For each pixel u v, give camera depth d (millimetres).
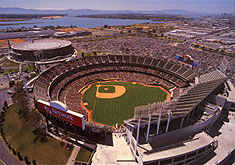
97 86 112188
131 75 126500
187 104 56562
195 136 57531
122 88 110312
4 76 125375
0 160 52719
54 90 93812
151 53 187750
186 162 52406
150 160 46125
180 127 58469
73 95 96812
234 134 67062
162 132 55719
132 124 52750
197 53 191125
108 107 87000
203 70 134125
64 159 52750
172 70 120812
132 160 52750
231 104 82500
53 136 62375
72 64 122688
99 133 64812
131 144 55594
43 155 54188
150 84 117125
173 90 105562
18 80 117562
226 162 55594
